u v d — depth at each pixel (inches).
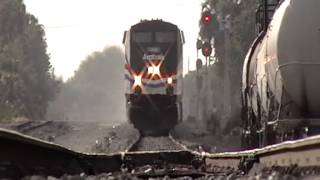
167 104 5022.1
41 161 1355.8
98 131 6230.3
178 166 2262.6
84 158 1803.6
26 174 1190.9
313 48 2174.0
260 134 2738.7
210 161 2381.9
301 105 2212.1
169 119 5068.9
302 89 2185.0
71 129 6688.0
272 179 1105.4
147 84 5004.9
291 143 1266.0
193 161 2432.3
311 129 2183.8
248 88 3147.1
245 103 3260.3
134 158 2331.4
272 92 2394.2
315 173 1086.4
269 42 2343.8
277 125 2265.0
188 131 6525.6
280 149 1378.0
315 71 2166.6
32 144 1254.3
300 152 1224.8
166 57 5022.1
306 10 2185.0
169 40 5044.3
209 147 4618.6
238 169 1811.0
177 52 5049.2
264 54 2495.1
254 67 2901.1
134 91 5009.8
